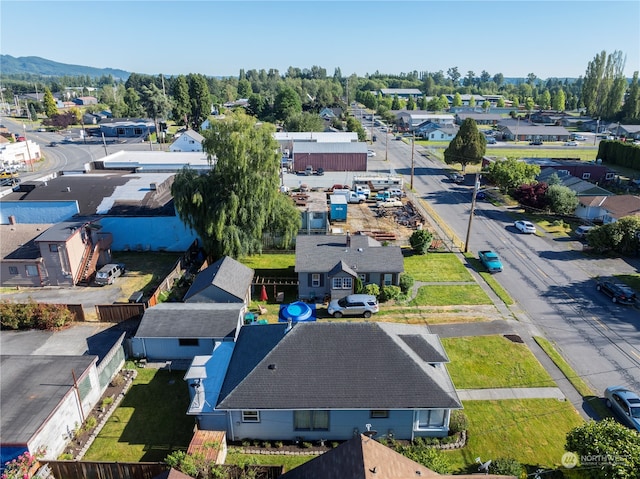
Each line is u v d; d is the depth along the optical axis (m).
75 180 59.31
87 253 45.97
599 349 33.59
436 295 42.09
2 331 35.50
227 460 23.61
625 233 50.47
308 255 41.84
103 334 35.19
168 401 28.19
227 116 46.12
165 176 61.28
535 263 49.50
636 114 163.12
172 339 31.83
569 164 86.38
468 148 89.62
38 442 22.19
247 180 44.19
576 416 26.80
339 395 24.00
